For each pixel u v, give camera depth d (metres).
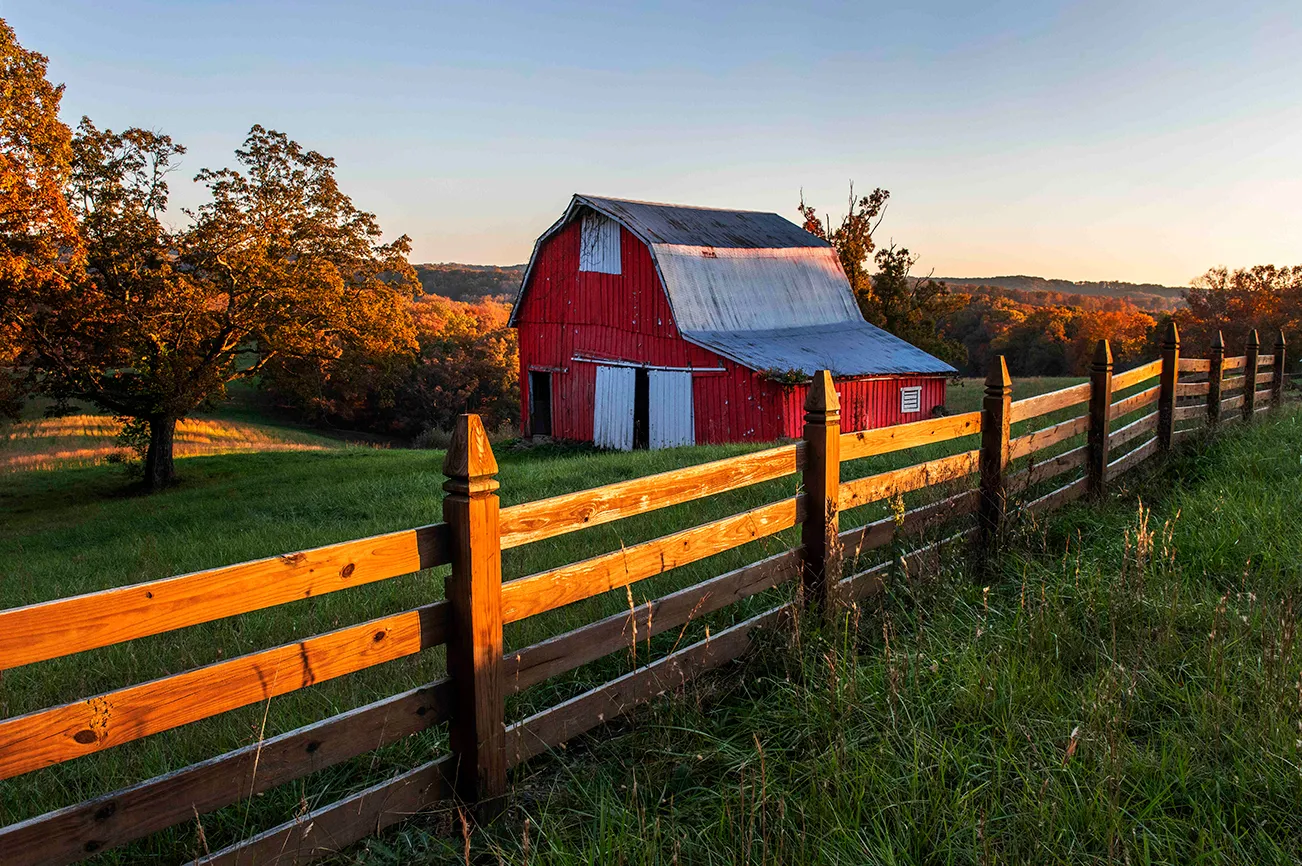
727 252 26.69
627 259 25.62
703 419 23.72
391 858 2.77
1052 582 4.73
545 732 3.28
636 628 3.67
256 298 24.81
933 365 25.78
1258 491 6.30
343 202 26.20
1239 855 2.49
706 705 3.88
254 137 24.84
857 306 30.55
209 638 5.68
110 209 23.03
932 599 4.69
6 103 17.53
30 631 2.02
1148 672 3.54
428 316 89.25
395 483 15.59
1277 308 53.84
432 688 2.94
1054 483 7.12
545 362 29.11
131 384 25.38
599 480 11.90
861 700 3.48
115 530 16.39
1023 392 32.81
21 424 43.00
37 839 2.06
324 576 2.61
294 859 2.59
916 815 2.74
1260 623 3.90
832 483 4.55
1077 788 2.72
